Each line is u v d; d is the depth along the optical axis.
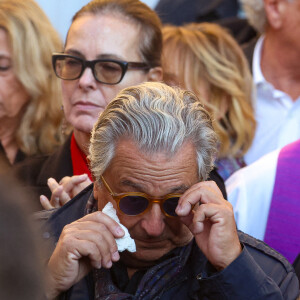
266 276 5.02
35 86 8.84
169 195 4.99
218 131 9.02
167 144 4.95
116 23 7.34
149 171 4.94
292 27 9.68
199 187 5.03
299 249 7.03
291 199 7.12
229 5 12.26
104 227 4.96
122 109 5.05
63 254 4.91
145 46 7.47
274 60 10.02
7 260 2.58
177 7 12.11
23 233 2.63
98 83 7.26
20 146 8.91
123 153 5.00
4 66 8.76
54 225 5.71
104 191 5.23
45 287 2.77
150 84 5.27
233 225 5.01
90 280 5.36
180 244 5.25
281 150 7.41
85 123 7.23
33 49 8.84
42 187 7.38
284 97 9.85
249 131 9.30
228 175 8.88
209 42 9.34
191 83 9.13
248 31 11.45
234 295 4.89
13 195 2.68
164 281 5.18
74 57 7.29
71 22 7.60
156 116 4.96
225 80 9.23
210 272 5.08
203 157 5.15
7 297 2.57
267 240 7.11
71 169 7.41
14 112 8.85
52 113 8.99
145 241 5.14
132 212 5.04
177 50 9.23
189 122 5.07
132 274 5.41
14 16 8.82
